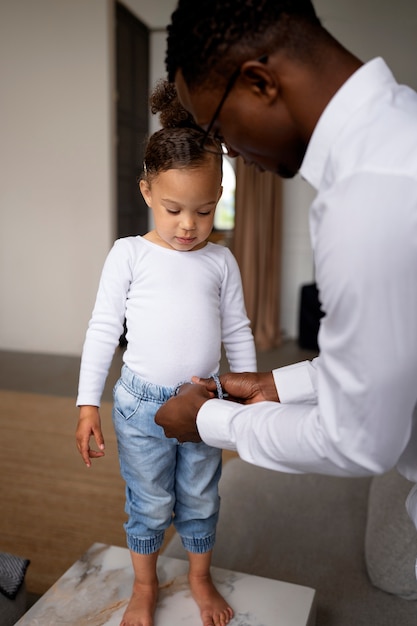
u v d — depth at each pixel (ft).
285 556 5.15
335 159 2.45
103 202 16.02
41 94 15.87
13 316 17.24
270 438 2.87
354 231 2.24
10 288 17.12
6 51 15.87
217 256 4.16
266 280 18.22
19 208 16.63
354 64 2.53
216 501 4.24
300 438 2.71
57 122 15.90
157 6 17.60
